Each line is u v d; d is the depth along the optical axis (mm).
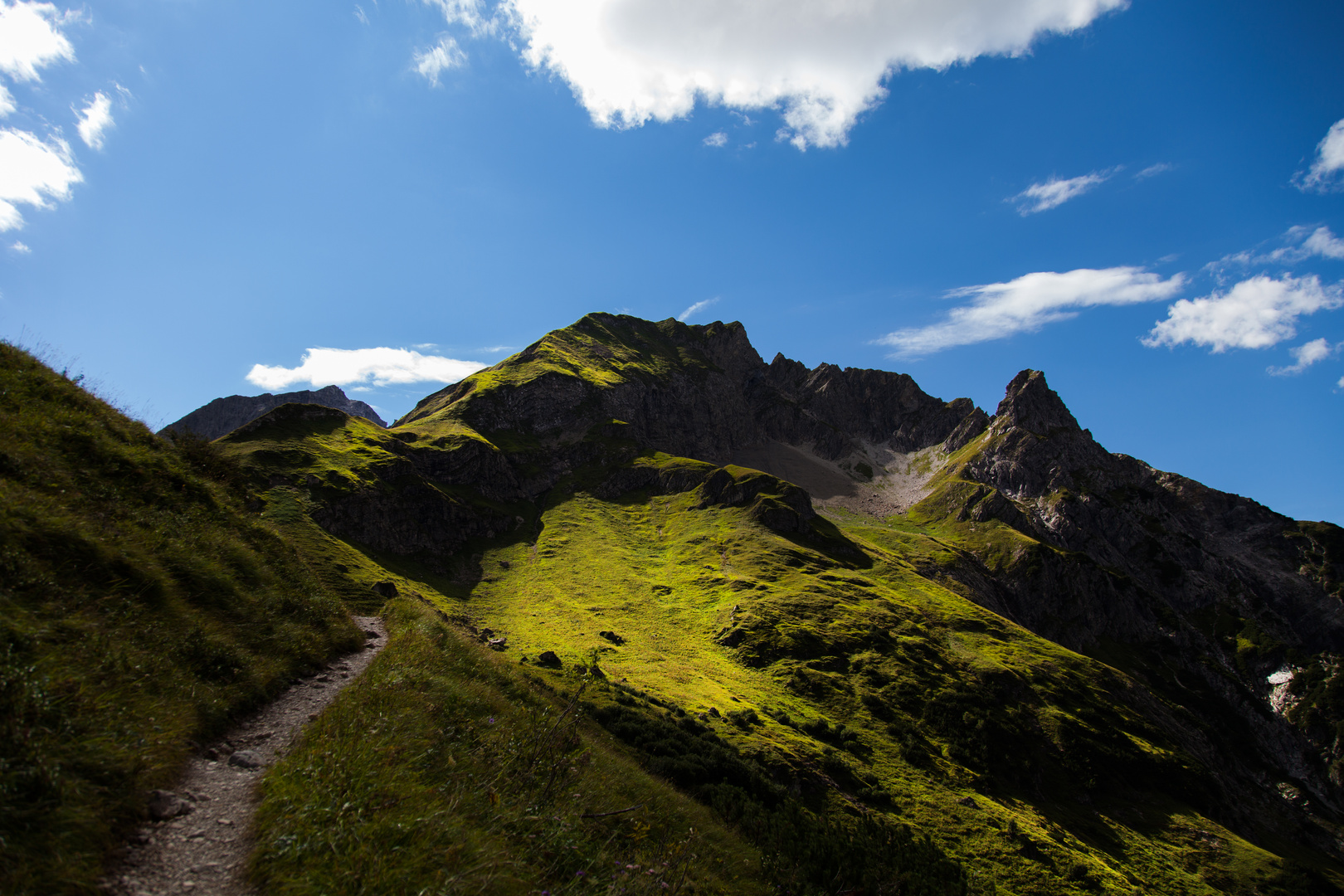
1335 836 156250
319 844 10336
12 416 21250
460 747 16500
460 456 196750
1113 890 69938
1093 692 142125
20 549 15219
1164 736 134625
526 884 11422
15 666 11492
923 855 24031
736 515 198125
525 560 164750
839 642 125250
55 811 9375
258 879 9883
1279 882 89875
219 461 33188
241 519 29016
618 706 55531
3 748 9648
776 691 104000
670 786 29141
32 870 8508
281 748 15117
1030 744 108625
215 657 17844
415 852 10625
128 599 16969
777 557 171000
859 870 22391
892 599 160000
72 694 11961
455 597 130500
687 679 95000
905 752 92750
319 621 26406
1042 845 75125
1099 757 112625
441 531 158375
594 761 21828
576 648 100438
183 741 13625
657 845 17422
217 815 11648
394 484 156500
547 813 14516
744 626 125875
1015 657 144875
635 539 187500
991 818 78562
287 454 143750
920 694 111562
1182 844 96750
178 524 23578
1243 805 126375
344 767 12781
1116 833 94688
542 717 20719
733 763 46781
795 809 28516
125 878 9398
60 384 24969
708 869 18328
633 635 117938
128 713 12930
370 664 24719
